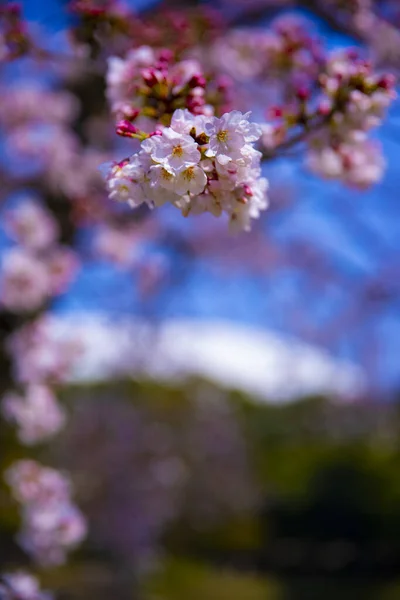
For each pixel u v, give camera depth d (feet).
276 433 57.31
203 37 14.26
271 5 16.72
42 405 16.40
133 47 10.30
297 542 44.04
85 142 20.27
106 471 36.45
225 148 4.98
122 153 19.92
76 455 36.22
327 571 34.22
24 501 14.89
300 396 58.08
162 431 40.65
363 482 45.01
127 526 35.37
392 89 7.25
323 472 46.16
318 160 8.57
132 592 29.55
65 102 20.29
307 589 31.58
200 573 35.47
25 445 29.32
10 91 20.52
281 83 12.05
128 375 37.37
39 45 10.96
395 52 14.53
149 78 6.18
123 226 20.86
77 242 20.11
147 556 34.73
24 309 16.92
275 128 7.29
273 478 48.98
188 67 6.99
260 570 36.17
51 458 34.73
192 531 42.86
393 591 29.76
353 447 49.88
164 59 6.72
